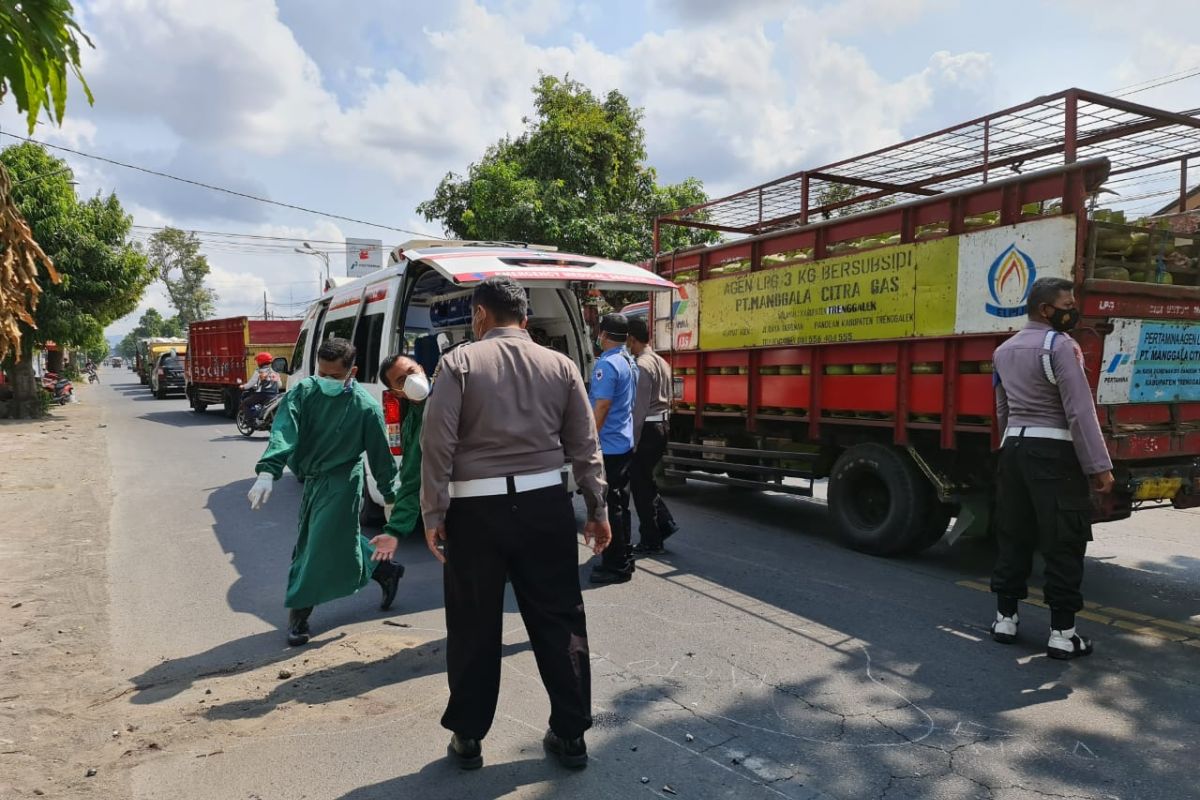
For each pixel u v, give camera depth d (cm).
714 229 955
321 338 888
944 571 583
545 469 298
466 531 292
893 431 617
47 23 281
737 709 355
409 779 298
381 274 703
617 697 368
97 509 842
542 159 1958
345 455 445
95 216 2109
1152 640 439
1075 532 402
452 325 781
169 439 1566
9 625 474
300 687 381
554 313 741
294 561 447
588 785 294
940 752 316
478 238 1903
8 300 339
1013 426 419
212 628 471
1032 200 499
